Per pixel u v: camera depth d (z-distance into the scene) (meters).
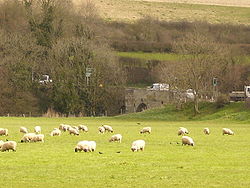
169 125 107.31
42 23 188.88
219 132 86.00
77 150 56.25
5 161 49.75
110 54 173.88
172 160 50.75
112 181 41.09
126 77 180.50
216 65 149.00
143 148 57.69
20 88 165.75
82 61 165.12
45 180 41.50
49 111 159.62
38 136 66.56
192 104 137.50
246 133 84.25
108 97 165.12
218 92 147.38
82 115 160.75
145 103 161.25
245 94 136.12
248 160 51.16
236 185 39.69
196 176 42.91
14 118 131.88
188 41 148.50
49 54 175.50
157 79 197.25
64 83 162.88
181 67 138.12
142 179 41.78
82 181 41.12
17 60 169.50
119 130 89.69
